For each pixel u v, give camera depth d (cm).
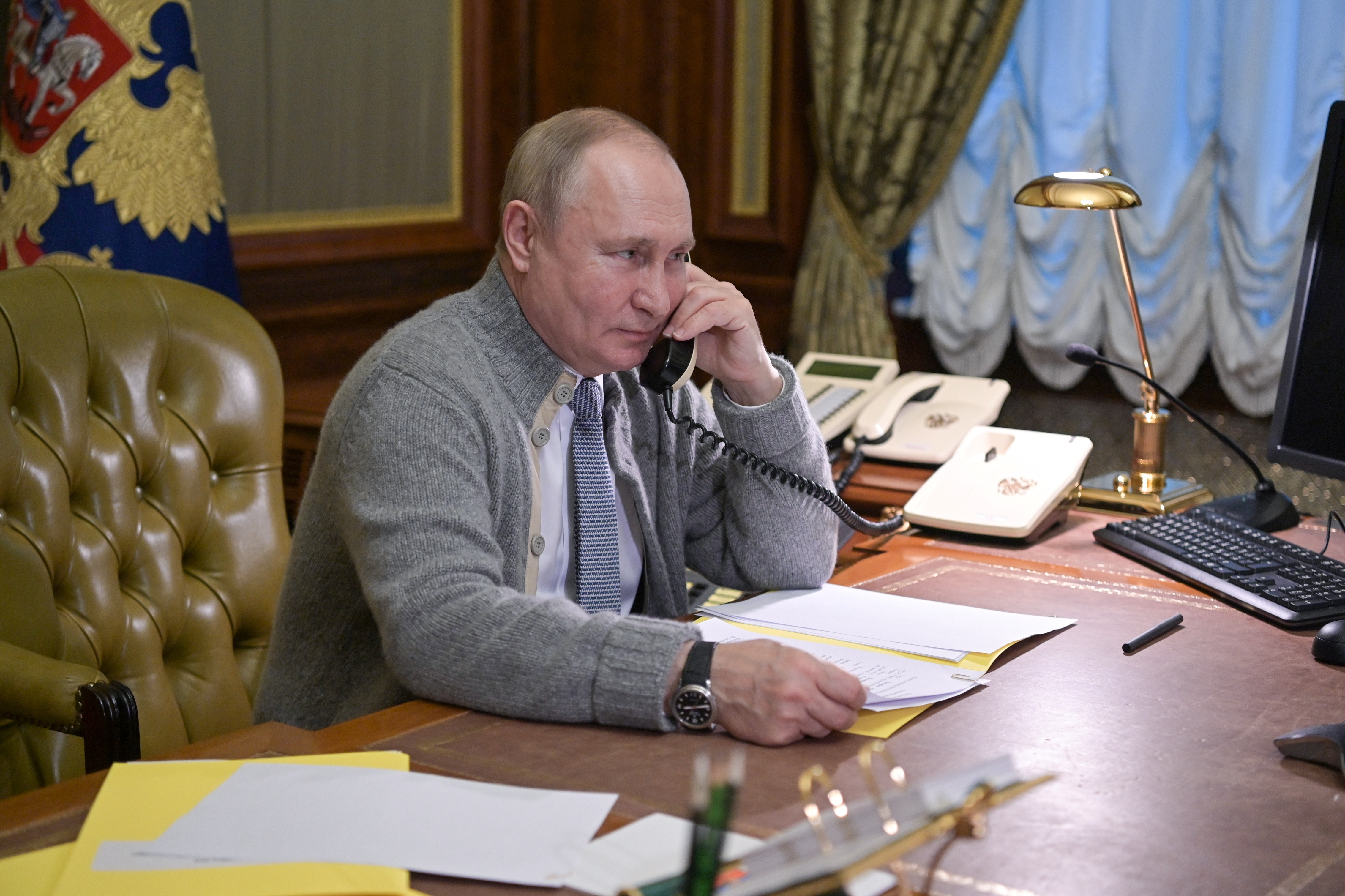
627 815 104
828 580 173
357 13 355
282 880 90
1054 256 328
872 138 348
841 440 257
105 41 255
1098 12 317
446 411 144
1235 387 307
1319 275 176
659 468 172
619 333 149
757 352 165
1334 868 95
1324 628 144
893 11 341
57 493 175
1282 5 287
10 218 256
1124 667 140
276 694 158
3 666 150
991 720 124
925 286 357
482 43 391
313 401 319
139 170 257
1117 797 107
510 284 155
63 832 101
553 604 131
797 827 84
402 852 95
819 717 118
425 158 380
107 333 184
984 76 332
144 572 183
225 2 323
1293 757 115
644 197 145
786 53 368
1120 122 315
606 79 393
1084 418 338
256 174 335
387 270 373
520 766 115
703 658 123
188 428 190
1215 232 309
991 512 197
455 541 137
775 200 378
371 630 158
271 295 341
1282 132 292
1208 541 181
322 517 154
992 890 91
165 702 182
